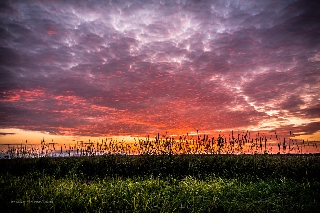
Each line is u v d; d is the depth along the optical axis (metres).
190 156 12.38
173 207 5.90
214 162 11.50
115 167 11.55
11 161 12.67
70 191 6.91
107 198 6.43
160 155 12.17
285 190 7.70
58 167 11.21
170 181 9.38
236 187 7.86
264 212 5.95
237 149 13.59
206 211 5.92
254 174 10.39
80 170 11.21
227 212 5.89
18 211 5.72
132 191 7.09
